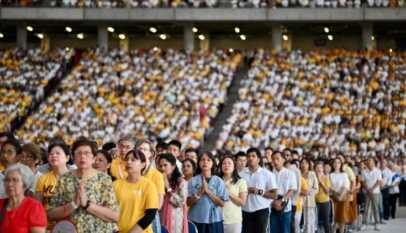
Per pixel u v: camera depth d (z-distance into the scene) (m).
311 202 38.06
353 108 81.56
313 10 95.06
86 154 19.20
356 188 43.78
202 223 27.44
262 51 92.75
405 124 78.75
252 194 31.17
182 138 72.50
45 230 18.45
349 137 75.69
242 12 95.56
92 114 80.62
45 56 92.75
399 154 69.69
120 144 23.89
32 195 20.77
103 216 19.08
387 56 91.06
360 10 94.69
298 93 84.06
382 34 105.62
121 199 20.33
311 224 38.06
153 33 107.62
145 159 20.66
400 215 56.72
